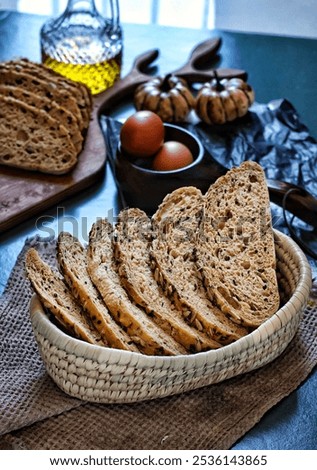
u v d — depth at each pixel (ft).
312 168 5.93
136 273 4.19
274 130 6.30
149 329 3.96
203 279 4.21
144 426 3.91
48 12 9.34
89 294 3.95
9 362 4.20
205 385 3.96
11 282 4.68
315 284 4.69
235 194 4.58
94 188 5.66
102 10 8.29
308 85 6.90
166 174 5.14
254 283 4.29
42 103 5.77
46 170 5.58
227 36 7.44
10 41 7.11
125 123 5.32
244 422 3.96
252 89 6.47
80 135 5.79
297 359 4.30
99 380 3.73
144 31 7.44
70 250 4.25
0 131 5.67
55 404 3.92
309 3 10.05
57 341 3.71
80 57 6.50
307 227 5.34
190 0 10.02
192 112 6.53
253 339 3.88
